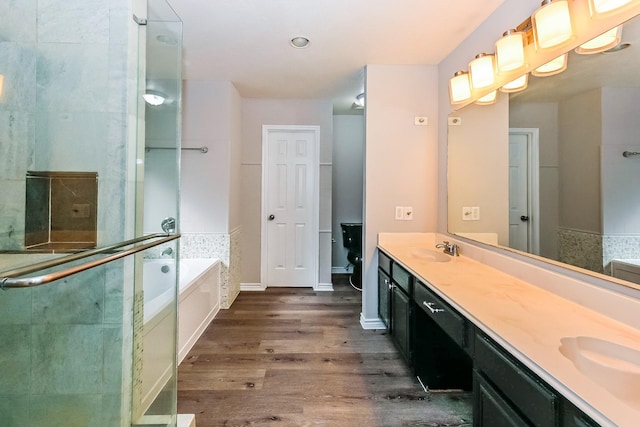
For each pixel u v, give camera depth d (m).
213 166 3.40
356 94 3.78
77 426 1.32
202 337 2.75
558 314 1.24
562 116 1.51
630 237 1.16
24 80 1.32
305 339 2.72
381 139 2.88
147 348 1.53
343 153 4.91
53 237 1.32
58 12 1.31
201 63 2.86
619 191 1.23
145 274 1.52
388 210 2.91
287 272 4.19
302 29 2.23
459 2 1.91
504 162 1.93
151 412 1.55
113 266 1.32
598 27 1.32
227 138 3.39
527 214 1.73
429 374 2.02
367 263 2.94
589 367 0.95
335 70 3.00
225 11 2.01
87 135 1.33
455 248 2.43
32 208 1.32
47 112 1.32
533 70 1.69
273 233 4.15
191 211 3.41
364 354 2.46
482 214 2.17
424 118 2.88
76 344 1.30
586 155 1.39
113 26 1.32
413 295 2.04
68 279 1.29
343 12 2.02
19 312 1.28
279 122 4.02
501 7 1.95
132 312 1.38
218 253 3.42
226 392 1.98
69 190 1.33
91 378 1.31
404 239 2.91
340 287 4.23
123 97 1.33
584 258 1.38
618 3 1.22
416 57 2.70
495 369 1.10
